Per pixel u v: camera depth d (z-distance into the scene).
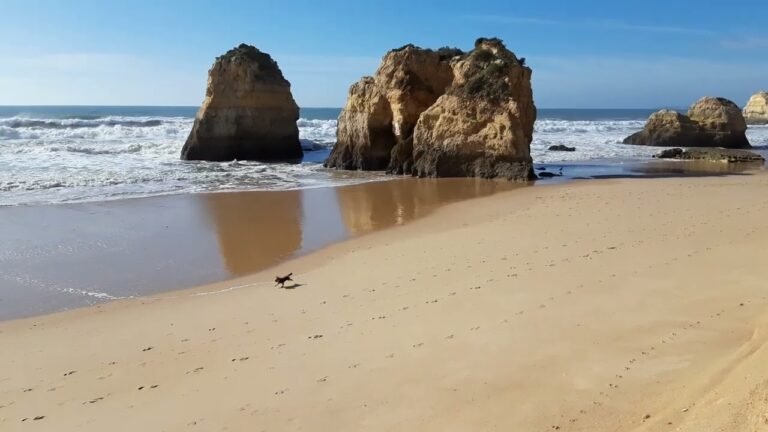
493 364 7.72
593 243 14.74
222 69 42.66
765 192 23.70
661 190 25.08
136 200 23.80
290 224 19.80
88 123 59.22
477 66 33.81
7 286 13.21
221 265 14.92
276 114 45.06
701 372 6.59
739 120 55.31
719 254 12.70
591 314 9.33
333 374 7.90
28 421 7.25
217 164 38.47
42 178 28.05
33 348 9.79
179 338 9.95
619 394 6.49
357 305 11.03
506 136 31.19
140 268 14.66
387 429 6.34
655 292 10.27
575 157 44.78
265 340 9.52
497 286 11.37
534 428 6.00
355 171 35.91
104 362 9.08
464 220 19.73
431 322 9.62
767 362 5.72
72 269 14.52
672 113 55.94
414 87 35.62
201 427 6.78
